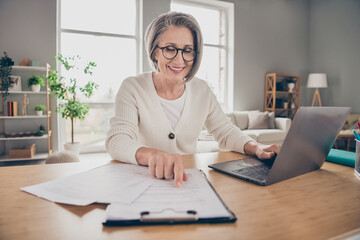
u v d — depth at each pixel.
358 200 0.50
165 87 1.09
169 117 1.12
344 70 5.20
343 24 5.19
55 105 3.84
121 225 0.38
